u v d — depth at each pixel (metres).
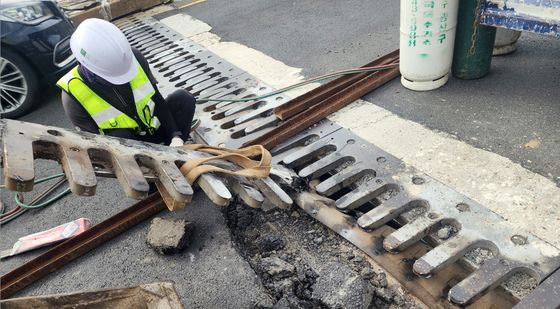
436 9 3.13
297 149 3.25
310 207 2.74
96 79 2.78
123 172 2.04
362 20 5.23
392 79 3.78
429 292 2.18
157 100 3.13
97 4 6.80
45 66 4.77
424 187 2.64
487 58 3.48
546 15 2.79
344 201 2.67
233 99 4.00
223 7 6.61
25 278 2.62
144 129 3.04
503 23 3.03
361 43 4.68
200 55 5.08
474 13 3.23
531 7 2.85
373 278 2.32
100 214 3.24
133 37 5.99
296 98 3.56
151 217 2.98
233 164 2.70
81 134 2.21
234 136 3.50
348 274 2.30
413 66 3.43
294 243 2.66
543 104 3.17
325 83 3.91
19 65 4.61
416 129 3.14
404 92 3.59
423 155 2.90
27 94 4.79
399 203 2.56
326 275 2.34
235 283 2.47
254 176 2.47
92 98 2.80
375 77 3.75
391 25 4.97
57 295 1.88
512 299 2.06
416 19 3.21
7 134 1.90
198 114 3.90
